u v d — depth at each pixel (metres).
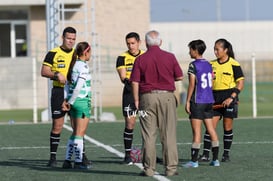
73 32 31.53
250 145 39.31
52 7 56.62
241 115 64.56
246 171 29.64
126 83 32.91
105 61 81.25
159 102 28.11
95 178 28.22
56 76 30.81
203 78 30.72
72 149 31.08
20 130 50.44
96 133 47.31
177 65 28.53
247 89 110.00
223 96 33.03
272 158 33.81
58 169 30.98
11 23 87.12
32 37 86.94
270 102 87.56
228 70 33.12
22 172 30.17
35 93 58.50
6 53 87.25
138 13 88.50
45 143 41.78
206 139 32.94
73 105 30.42
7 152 37.72
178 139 42.78
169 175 28.52
